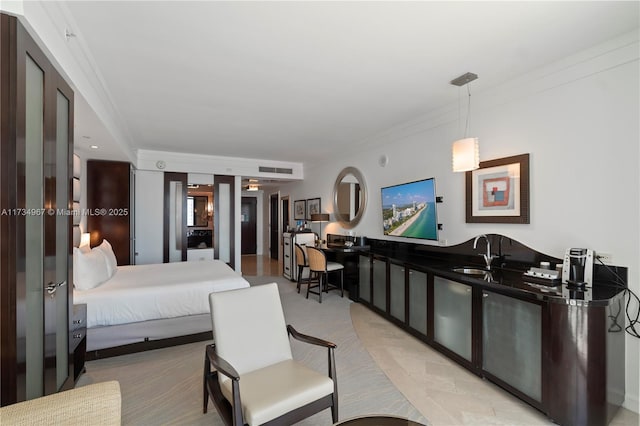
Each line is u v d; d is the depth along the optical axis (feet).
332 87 9.85
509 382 7.34
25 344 4.75
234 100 10.93
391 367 8.84
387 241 14.93
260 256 32.94
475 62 8.22
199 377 8.33
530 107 8.86
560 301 6.27
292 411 5.26
